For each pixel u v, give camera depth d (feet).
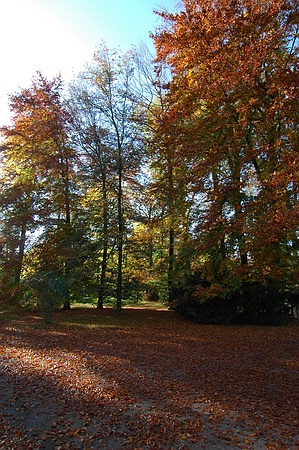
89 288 60.03
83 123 64.75
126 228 61.67
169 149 49.96
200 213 48.93
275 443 14.71
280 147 39.27
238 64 38.70
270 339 37.96
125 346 33.50
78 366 25.16
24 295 59.88
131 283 60.39
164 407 18.11
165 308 70.64
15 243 63.21
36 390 19.97
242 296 49.44
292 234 39.83
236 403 18.95
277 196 34.30
